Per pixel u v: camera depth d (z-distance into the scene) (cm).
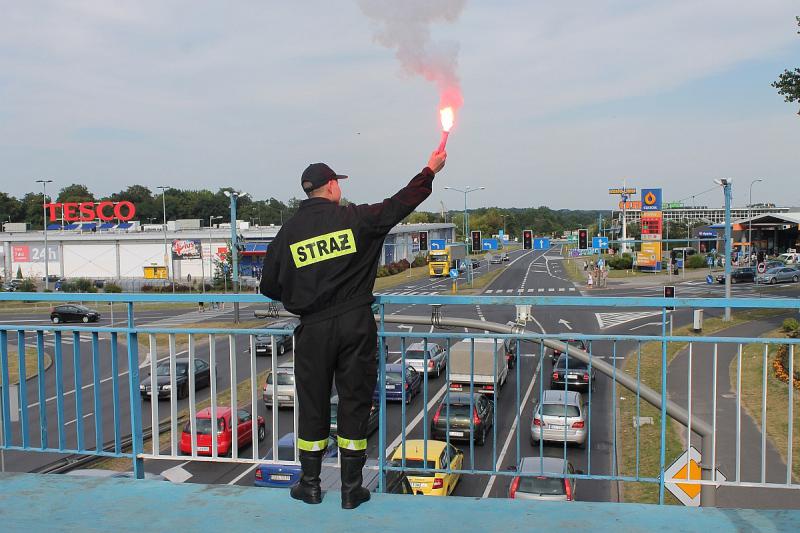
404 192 355
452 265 8119
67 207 8194
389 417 1942
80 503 396
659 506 378
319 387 364
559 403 1282
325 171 364
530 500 387
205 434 1184
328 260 348
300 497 387
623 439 1579
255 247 7112
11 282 6769
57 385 507
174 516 373
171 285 6769
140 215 13300
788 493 1045
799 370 1805
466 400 1573
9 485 427
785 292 5547
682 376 2048
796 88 3509
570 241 13175
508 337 451
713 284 6594
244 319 4609
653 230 8269
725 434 1352
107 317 5188
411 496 393
